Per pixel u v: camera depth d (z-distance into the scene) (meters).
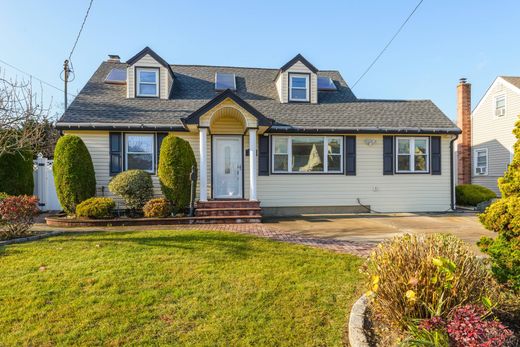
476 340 2.28
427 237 3.44
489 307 2.63
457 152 19.44
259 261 5.07
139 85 12.27
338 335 3.08
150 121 10.92
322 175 11.97
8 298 3.74
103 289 3.99
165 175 9.79
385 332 3.00
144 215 9.61
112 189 9.72
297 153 11.90
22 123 9.73
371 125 11.92
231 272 4.57
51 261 4.96
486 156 19.30
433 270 2.88
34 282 4.17
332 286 4.14
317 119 12.03
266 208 11.69
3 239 6.45
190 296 3.83
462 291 2.85
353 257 5.37
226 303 3.67
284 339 3.01
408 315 2.85
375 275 3.06
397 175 12.25
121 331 3.11
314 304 3.66
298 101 13.19
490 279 3.65
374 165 12.17
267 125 10.21
